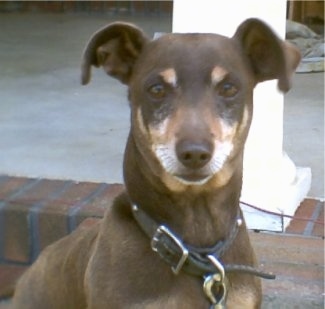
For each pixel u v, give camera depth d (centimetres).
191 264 85
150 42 86
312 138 160
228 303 86
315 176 141
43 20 294
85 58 86
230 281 87
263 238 118
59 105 182
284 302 106
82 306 94
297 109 179
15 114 174
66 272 97
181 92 81
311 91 195
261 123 118
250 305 88
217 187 85
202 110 80
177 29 117
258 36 86
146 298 84
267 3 115
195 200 85
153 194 86
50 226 124
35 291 102
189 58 82
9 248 126
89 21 293
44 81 202
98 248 87
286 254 114
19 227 125
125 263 85
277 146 119
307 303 106
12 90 193
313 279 108
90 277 87
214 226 86
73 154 150
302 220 123
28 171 141
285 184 121
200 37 84
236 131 83
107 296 85
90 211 123
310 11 271
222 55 83
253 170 119
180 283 85
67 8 316
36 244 125
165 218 86
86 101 185
